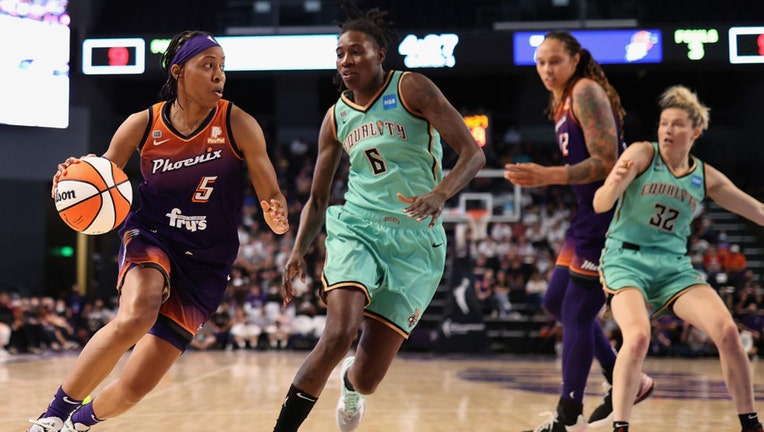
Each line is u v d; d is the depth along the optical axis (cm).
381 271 310
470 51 1402
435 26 1823
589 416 449
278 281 1435
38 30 1527
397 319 312
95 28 1658
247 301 1396
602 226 385
